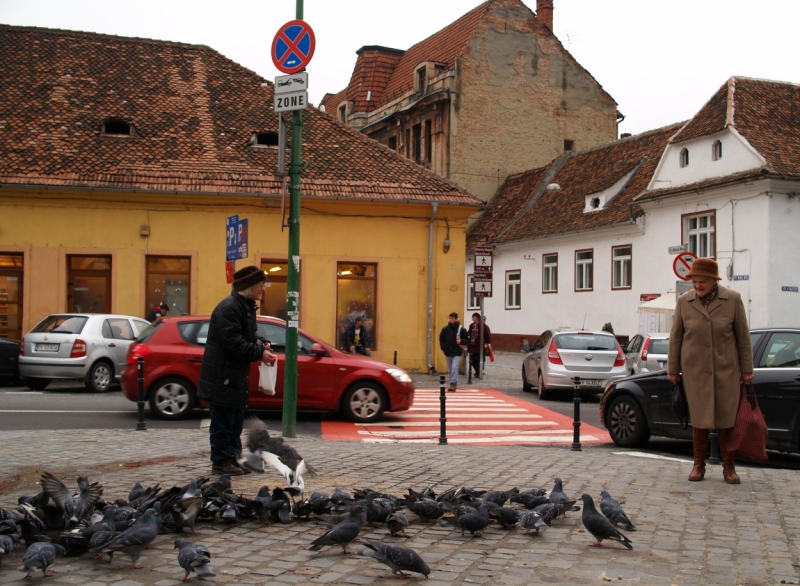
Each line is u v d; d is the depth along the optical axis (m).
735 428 8.35
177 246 23.69
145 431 12.40
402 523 6.15
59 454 9.88
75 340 18.30
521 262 44.50
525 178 48.09
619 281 36.66
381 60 57.22
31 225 22.97
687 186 31.55
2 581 5.01
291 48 12.07
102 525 5.43
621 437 12.23
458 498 6.55
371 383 14.59
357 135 27.08
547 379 19.67
